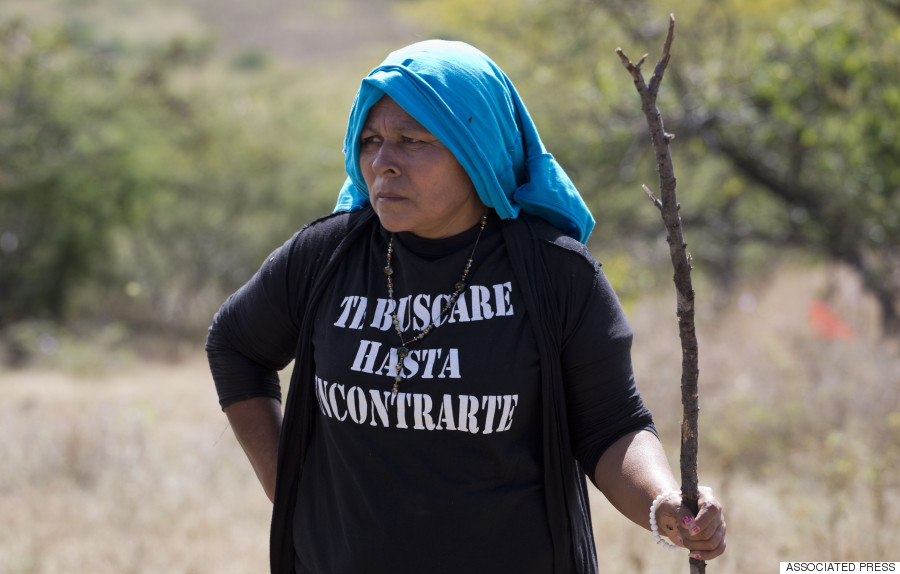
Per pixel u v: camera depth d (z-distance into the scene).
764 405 10.77
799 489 8.77
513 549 3.02
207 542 8.68
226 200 34.56
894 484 8.23
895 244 15.59
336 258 3.24
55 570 7.96
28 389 18.86
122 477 10.54
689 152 17.52
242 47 89.50
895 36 13.58
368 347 3.06
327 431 3.16
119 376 22.81
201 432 13.04
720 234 18.55
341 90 63.38
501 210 3.06
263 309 3.40
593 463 3.11
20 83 30.80
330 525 3.19
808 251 17.92
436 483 3.00
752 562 7.11
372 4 101.00
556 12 18.30
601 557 7.66
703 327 16.05
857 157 14.07
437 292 3.05
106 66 34.28
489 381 2.94
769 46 15.19
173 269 34.44
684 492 2.85
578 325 3.05
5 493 10.10
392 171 3.01
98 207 31.89
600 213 18.62
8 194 30.38
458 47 3.12
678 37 17.12
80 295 34.38
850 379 11.13
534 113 18.45
